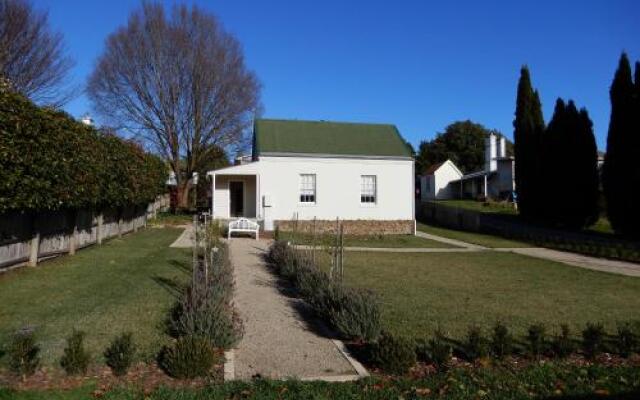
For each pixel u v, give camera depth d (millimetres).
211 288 8344
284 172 27781
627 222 23922
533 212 32281
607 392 5414
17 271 11922
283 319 8711
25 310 8383
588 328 6871
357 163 28594
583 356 6773
